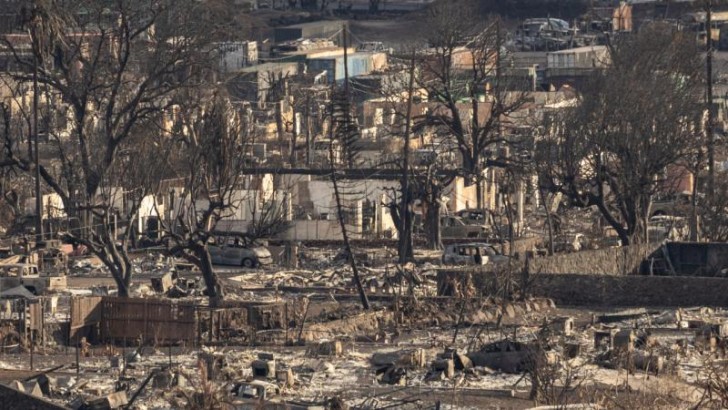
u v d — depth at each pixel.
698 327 124.56
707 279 144.12
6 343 116.62
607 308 143.62
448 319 129.88
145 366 103.75
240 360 106.00
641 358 102.44
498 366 101.06
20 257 172.25
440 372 99.00
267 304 133.88
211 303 137.88
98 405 87.19
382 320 129.62
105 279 169.50
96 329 123.31
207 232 155.88
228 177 163.88
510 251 146.50
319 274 173.25
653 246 169.50
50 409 68.38
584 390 93.81
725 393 91.12
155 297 151.50
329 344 109.94
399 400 91.25
